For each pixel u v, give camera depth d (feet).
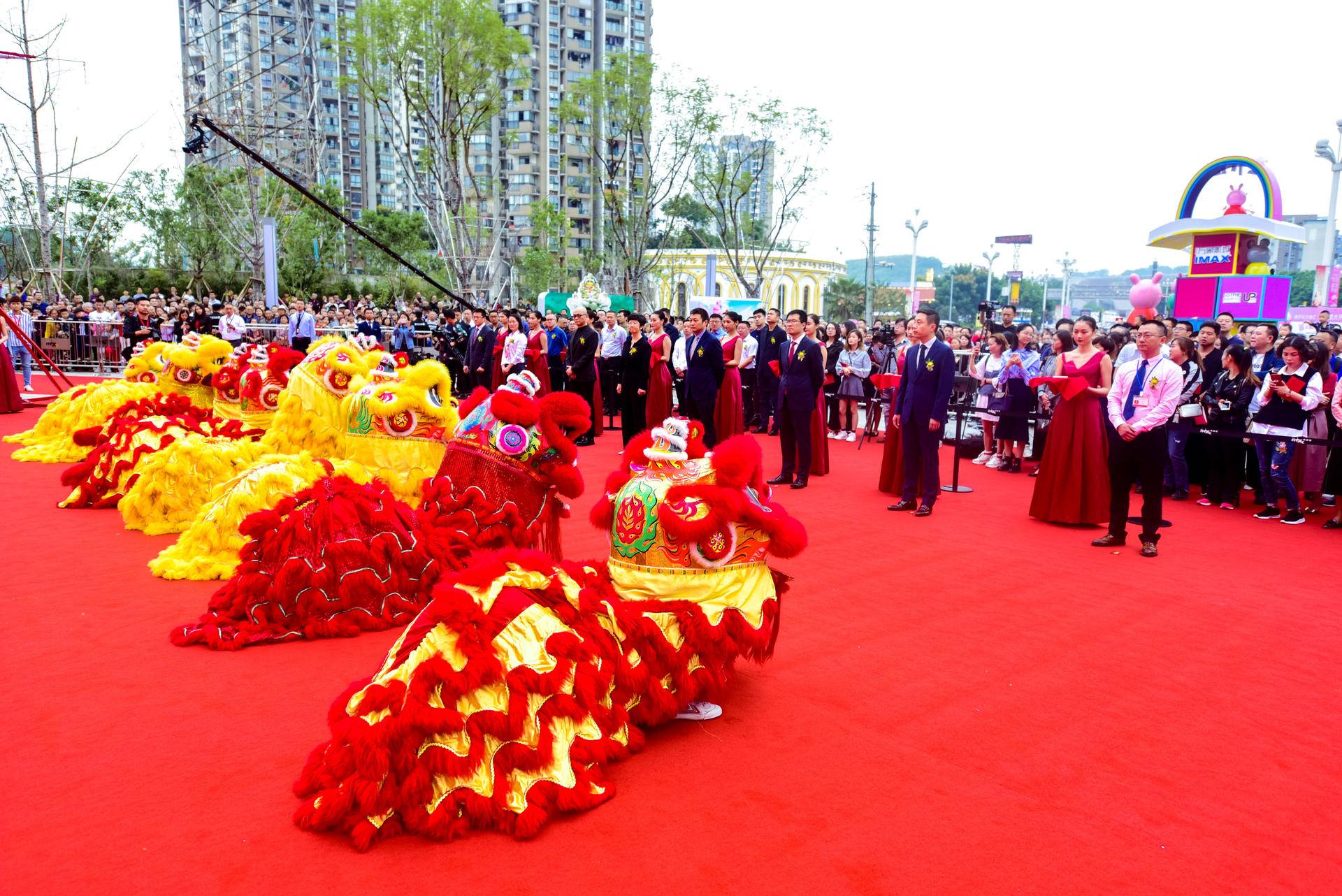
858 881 9.05
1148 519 22.58
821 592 19.02
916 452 27.02
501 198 215.51
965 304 293.23
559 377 45.01
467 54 101.91
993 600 18.71
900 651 15.65
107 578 18.67
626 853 9.43
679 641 12.04
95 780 10.70
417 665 10.07
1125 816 10.48
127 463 24.71
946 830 10.06
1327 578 20.77
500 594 10.66
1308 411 26.66
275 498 18.88
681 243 182.19
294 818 9.78
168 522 22.44
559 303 91.15
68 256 109.70
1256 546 23.89
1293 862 9.66
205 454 22.63
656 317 39.88
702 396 36.35
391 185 235.81
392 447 19.44
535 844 9.56
